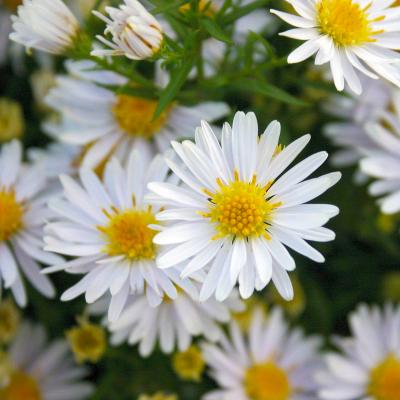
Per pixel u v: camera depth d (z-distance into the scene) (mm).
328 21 214
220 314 223
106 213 215
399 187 247
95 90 243
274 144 204
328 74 245
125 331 232
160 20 242
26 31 216
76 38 218
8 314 249
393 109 256
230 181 206
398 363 252
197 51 222
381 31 216
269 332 256
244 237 205
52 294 227
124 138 243
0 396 256
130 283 209
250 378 251
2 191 229
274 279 202
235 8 222
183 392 252
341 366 250
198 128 204
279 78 243
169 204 207
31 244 226
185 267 201
